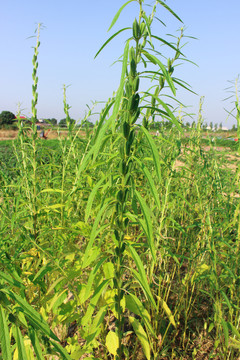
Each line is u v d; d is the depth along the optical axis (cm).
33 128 187
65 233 196
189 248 227
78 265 172
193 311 235
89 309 134
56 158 262
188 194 303
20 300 92
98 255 141
